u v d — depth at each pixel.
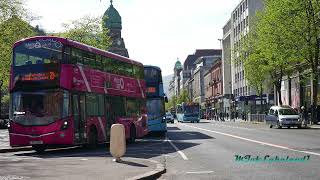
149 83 35.34
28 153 21.59
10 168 13.84
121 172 12.71
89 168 13.73
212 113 132.38
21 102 20.56
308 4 43.88
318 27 44.09
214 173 12.73
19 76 20.70
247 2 91.50
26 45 20.84
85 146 24.55
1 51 46.03
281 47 45.44
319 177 11.28
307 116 50.31
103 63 24.16
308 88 56.66
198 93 169.50
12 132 20.58
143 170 13.17
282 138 27.92
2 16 45.50
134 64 28.97
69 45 20.80
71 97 20.55
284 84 67.88
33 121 20.31
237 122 77.25
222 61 123.69
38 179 11.23
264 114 67.88
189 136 33.94
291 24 44.66
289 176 11.56
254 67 62.06
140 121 29.34
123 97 26.62
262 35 48.38
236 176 11.91
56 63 20.39
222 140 27.55
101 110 23.55
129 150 22.34
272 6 46.59
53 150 23.70
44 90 20.36
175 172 13.34
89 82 22.36
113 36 107.81
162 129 35.19
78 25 59.25
